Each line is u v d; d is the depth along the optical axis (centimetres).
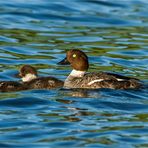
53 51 2283
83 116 1638
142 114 1662
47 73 2048
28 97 1761
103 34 2519
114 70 2108
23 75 1914
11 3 2841
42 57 2212
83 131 1542
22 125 1575
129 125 1584
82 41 2417
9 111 1669
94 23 2661
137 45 2388
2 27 2539
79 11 2798
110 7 2877
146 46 2378
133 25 2648
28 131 1540
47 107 1700
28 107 1702
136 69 2127
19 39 2402
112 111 1680
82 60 1933
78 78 1891
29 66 1922
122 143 1479
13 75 2000
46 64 2142
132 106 1714
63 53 2264
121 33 2541
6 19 2645
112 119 1623
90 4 2897
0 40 2375
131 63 2189
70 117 1630
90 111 1673
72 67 1942
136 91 1812
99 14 2770
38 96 1778
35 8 2795
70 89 1853
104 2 2928
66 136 1512
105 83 1842
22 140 1490
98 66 2148
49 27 2578
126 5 2903
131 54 2286
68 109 1684
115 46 2367
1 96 1770
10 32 2481
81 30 2558
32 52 2262
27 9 2780
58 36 2466
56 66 2127
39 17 2697
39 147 1449
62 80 1977
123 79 1848
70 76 1931
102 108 1700
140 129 1558
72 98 1769
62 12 2777
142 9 2858
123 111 1681
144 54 2291
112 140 1495
